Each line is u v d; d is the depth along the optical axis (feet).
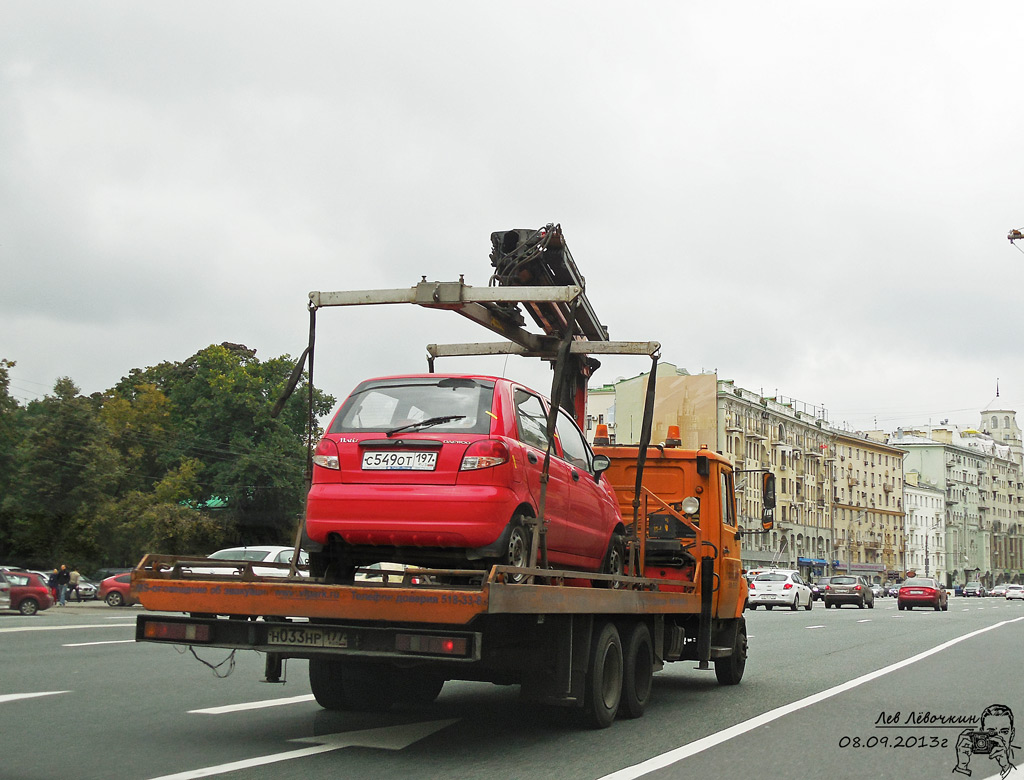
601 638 29.17
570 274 39.40
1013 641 73.26
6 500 159.12
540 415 28.86
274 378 200.54
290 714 30.35
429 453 25.05
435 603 22.49
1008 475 607.78
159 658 47.37
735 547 43.21
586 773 22.25
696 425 251.60
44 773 21.18
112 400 202.39
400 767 22.57
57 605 129.70
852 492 423.64
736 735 28.35
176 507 169.99
